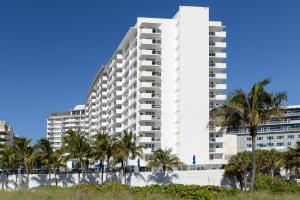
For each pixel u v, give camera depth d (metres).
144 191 36.69
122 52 147.50
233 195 36.50
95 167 125.25
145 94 123.31
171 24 128.88
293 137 187.00
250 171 93.38
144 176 99.06
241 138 194.62
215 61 128.75
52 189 42.69
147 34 127.00
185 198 34.91
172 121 124.75
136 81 127.31
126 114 139.25
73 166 115.00
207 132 120.94
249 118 53.44
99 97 173.12
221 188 38.34
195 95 121.94
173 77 126.75
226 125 54.25
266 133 191.62
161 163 99.69
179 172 98.75
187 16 124.88
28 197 34.53
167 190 36.84
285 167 105.12
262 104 53.78
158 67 126.19
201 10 125.81
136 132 123.19
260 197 34.94
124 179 98.62
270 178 56.81
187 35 124.12
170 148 113.31
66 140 100.81
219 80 127.62
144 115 122.12
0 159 101.38
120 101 144.75
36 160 101.19
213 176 96.94
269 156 110.38
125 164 111.19
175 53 127.56
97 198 32.75
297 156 101.44
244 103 53.25
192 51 123.62
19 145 102.25
